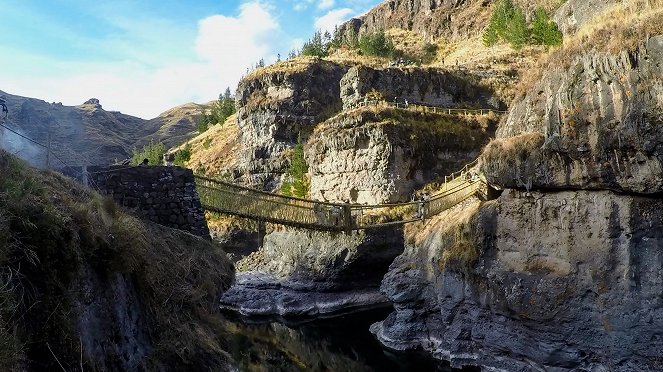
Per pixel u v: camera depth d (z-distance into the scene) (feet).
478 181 79.30
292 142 173.27
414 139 118.21
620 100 55.06
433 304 77.41
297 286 116.16
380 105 132.16
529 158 64.39
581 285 58.59
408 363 74.95
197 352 33.50
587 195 59.36
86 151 230.48
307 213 65.00
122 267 28.86
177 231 41.47
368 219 107.04
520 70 166.09
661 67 51.96
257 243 154.10
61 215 25.25
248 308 110.83
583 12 95.66
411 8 295.48
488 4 250.78
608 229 56.70
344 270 109.60
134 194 41.04
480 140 127.34
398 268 84.58
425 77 152.87
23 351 19.95
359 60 214.28
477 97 157.89
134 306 30.17
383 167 116.47
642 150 52.70
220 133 266.16
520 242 65.31
